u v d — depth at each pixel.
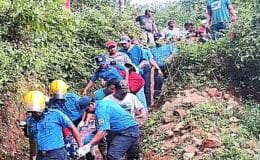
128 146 7.69
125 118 7.70
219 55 11.20
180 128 9.08
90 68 12.70
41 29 7.96
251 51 10.51
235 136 8.53
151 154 8.73
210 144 8.20
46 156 6.82
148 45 14.08
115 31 14.23
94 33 13.56
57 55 11.63
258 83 10.66
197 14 22.16
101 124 7.47
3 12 7.85
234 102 10.23
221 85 10.80
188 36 14.12
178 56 11.70
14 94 9.82
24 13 7.75
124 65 9.84
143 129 9.60
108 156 7.64
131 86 9.65
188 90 10.74
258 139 8.68
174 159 8.30
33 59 8.46
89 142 7.80
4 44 7.93
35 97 6.85
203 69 11.31
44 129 6.84
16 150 9.60
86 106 8.08
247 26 10.83
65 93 7.89
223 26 12.48
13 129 9.74
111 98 8.48
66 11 8.38
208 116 9.34
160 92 11.50
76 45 13.04
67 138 7.65
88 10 15.05
